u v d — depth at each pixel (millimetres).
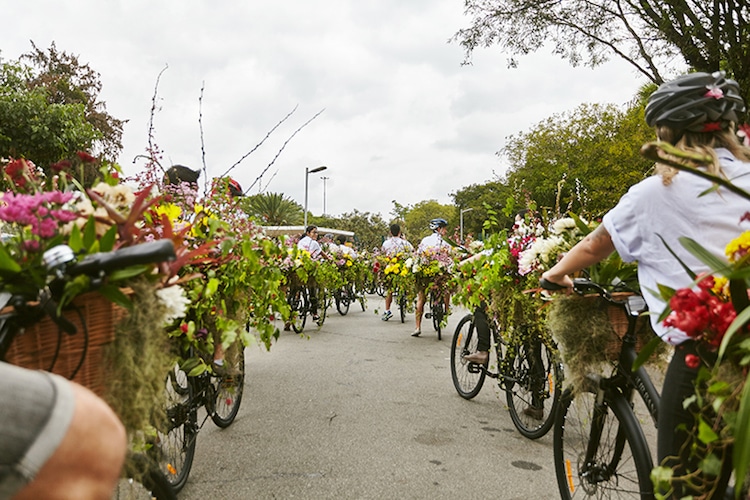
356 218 68000
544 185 36656
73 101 20469
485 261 4566
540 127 38094
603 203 28188
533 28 12352
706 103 1897
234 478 3717
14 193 2053
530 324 4078
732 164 1908
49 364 1583
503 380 4789
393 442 4402
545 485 3633
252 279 3402
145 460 2076
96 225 1859
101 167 2357
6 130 12188
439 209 74062
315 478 3719
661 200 1914
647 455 2316
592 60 12609
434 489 3562
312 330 10695
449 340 9531
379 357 7879
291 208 42375
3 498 760
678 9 10570
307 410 5250
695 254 1569
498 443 4398
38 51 21203
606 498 2646
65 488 783
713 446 1618
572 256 2312
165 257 1427
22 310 1492
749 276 1345
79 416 807
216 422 4512
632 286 2635
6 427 754
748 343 1398
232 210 3570
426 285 9578
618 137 32281
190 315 2969
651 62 12039
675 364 1904
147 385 1796
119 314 1716
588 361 2512
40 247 1592
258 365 7289
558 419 3045
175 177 3793
